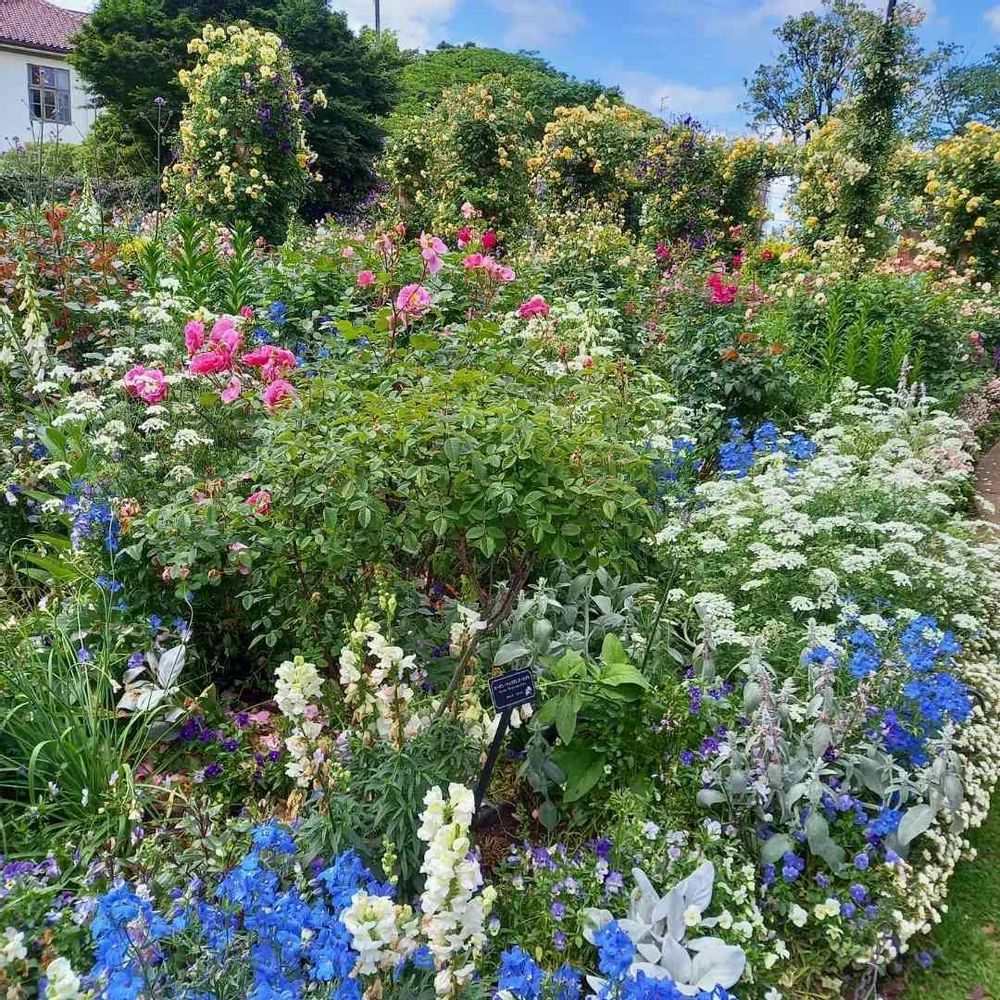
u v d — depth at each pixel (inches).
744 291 307.4
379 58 940.0
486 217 378.6
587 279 278.4
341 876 60.5
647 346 247.9
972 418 277.3
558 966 76.0
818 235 495.5
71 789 83.7
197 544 99.8
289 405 105.9
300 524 98.6
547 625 104.5
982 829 111.3
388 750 76.0
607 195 554.6
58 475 123.0
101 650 101.1
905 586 128.7
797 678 109.4
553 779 94.2
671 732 96.7
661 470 157.5
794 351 282.4
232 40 350.0
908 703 101.5
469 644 87.5
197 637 112.0
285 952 56.3
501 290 207.6
